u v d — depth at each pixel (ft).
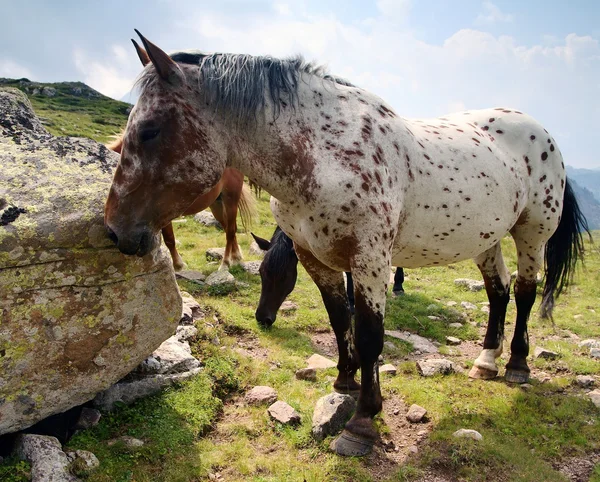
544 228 13.67
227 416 11.69
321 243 9.89
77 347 9.45
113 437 10.17
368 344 10.12
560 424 12.04
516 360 14.32
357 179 9.29
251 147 9.45
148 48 8.45
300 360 14.64
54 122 93.56
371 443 10.36
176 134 8.77
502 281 14.56
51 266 8.95
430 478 9.77
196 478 9.33
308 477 9.46
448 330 18.78
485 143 12.03
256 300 19.71
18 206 8.79
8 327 8.64
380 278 9.82
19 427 9.07
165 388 11.77
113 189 8.91
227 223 23.70
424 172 10.52
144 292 10.10
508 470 10.06
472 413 12.14
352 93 10.25
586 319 20.80
